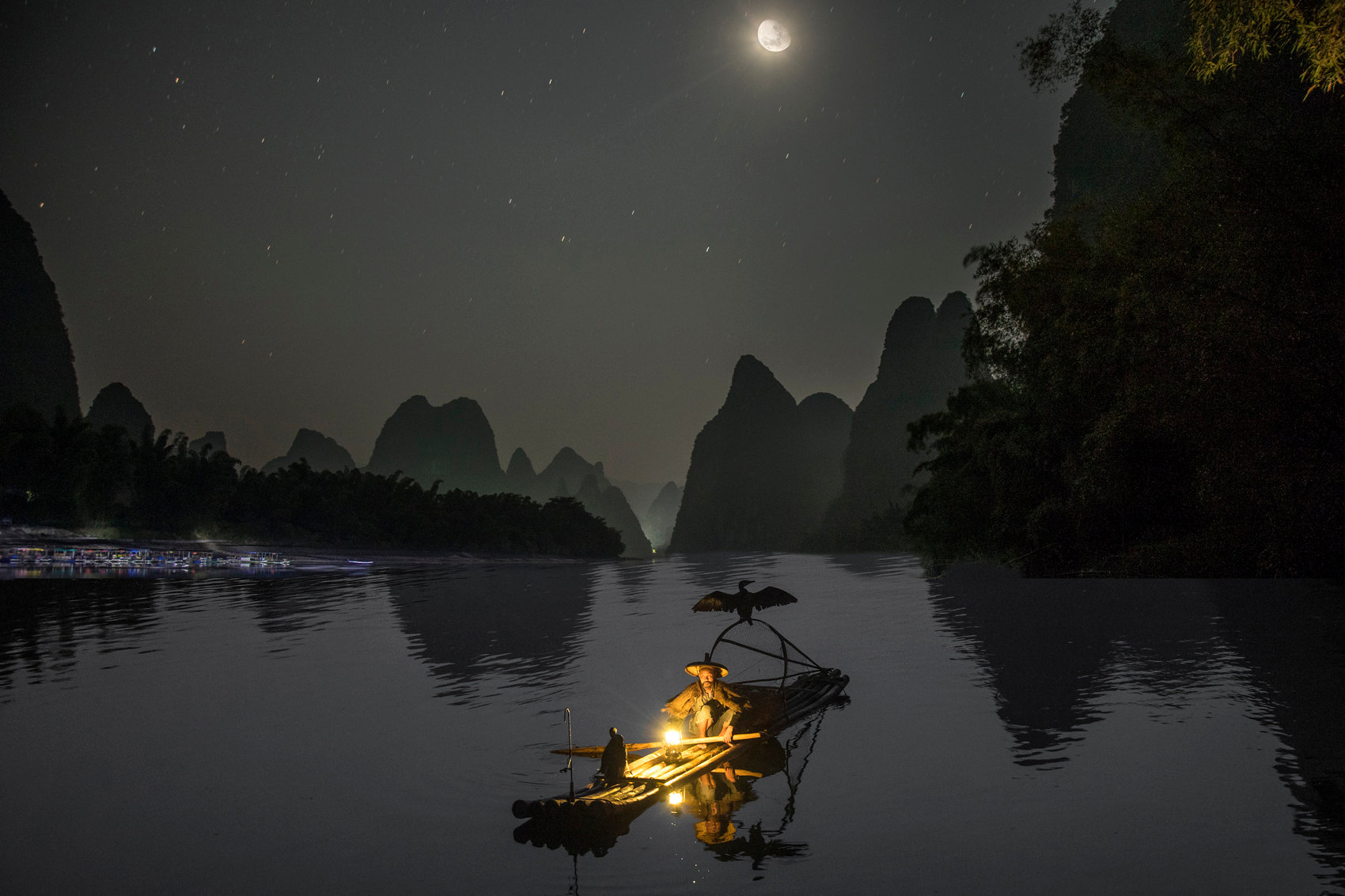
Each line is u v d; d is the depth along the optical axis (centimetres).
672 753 680
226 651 1374
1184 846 457
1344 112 1405
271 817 573
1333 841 456
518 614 1933
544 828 526
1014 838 479
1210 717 710
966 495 2836
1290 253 1391
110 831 554
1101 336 1902
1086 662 990
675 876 451
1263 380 1444
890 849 474
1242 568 1875
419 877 463
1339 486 1510
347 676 1122
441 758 705
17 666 1254
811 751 682
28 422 5328
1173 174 1714
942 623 1446
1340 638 1048
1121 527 2208
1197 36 1167
